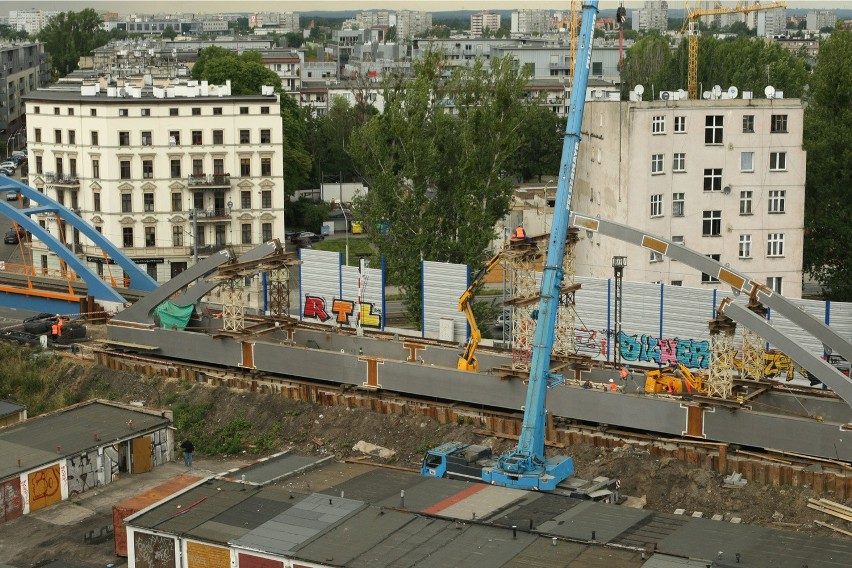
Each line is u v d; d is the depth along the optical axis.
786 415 56.72
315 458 53.66
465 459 52.81
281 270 76.88
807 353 54.81
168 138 108.75
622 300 70.50
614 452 57.81
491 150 81.25
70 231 112.12
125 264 87.31
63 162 111.12
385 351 72.19
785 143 82.06
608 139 84.50
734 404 56.34
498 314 78.88
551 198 115.19
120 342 76.38
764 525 51.59
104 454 57.91
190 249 110.69
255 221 112.31
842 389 54.00
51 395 73.81
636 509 46.22
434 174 81.94
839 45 88.38
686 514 53.00
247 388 69.94
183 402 69.50
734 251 83.00
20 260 117.94
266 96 112.44
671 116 80.88
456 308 76.00
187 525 45.31
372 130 82.62
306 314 81.81
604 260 85.69
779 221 82.88
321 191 147.62
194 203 110.56
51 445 57.50
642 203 81.19
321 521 44.94
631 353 71.25
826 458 54.44
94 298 85.25
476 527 43.84
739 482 54.59
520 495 47.91
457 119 92.38
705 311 68.50
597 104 87.06
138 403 70.56
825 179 86.00
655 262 82.25
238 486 49.28
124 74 140.38
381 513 45.50
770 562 40.06
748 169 82.12
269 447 64.44
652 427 58.56
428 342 72.50
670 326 69.75
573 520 44.75
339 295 80.25
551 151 163.25
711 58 143.25
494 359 67.38
